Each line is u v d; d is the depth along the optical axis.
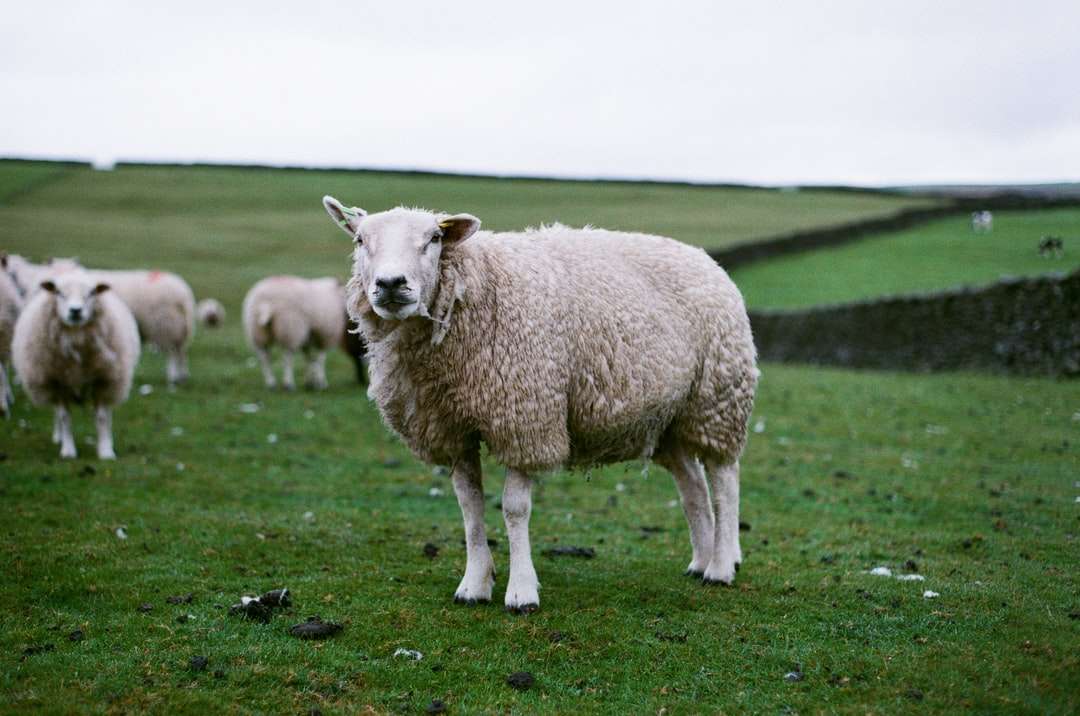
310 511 8.68
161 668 4.84
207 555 6.97
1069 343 19.28
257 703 4.51
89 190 64.94
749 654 5.18
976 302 21.61
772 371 23.22
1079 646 5.21
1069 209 64.31
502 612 5.79
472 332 5.56
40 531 7.33
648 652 5.18
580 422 5.94
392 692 4.67
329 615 5.70
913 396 17.30
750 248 45.66
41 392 10.34
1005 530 8.37
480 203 67.19
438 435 5.81
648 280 6.33
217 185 71.50
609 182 85.12
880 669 4.95
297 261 41.88
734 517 6.61
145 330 16.72
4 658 4.91
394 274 5.17
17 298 12.74
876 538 8.09
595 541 7.98
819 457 12.07
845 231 52.06
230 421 13.40
